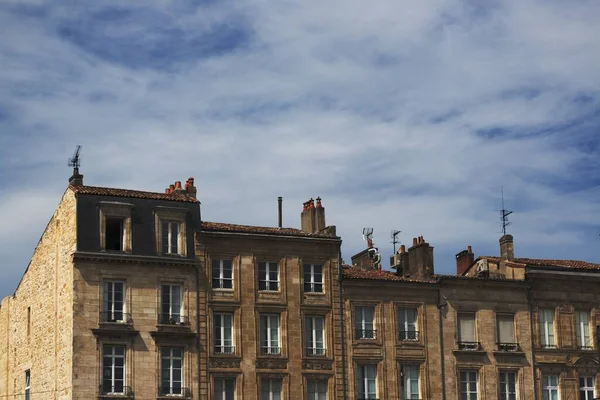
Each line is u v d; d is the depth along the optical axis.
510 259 86.50
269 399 75.62
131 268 73.12
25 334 82.12
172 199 75.38
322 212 81.31
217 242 76.06
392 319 79.75
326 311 78.12
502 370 81.94
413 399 79.25
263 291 76.69
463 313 81.94
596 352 85.00
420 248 82.81
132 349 72.06
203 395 73.56
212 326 74.88
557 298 84.81
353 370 77.94
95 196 73.25
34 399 78.06
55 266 76.25
